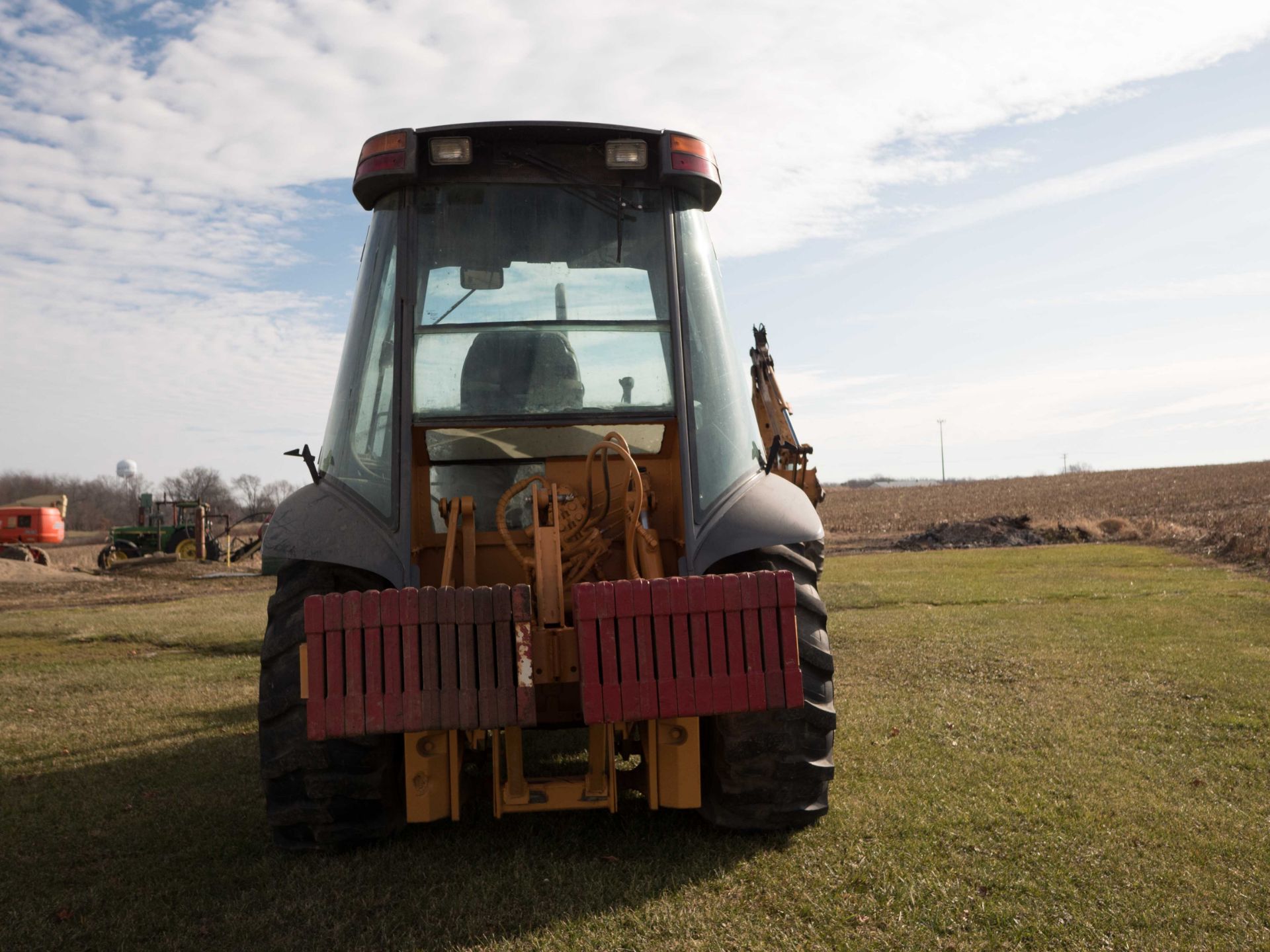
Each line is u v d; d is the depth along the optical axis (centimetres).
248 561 2822
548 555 330
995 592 1330
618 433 380
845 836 364
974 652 802
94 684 812
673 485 389
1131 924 288
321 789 342
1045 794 415
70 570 2586
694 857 344
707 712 299
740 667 301
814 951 273
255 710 674
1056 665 732
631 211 389
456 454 388
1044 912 296
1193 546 2077
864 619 1062
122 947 288
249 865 354
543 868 341
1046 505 4553
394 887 326
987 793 416
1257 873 326
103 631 1198
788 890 315
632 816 398
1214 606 1089
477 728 295
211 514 2825
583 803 338
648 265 387
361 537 346
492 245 381
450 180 384
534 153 387
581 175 389
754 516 357
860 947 275
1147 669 708
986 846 352
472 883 325
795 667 302
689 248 393
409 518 348
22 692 781
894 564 1947
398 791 366
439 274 377
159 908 317
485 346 372
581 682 299
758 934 284
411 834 381
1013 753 485
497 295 377
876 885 318
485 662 297
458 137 375
